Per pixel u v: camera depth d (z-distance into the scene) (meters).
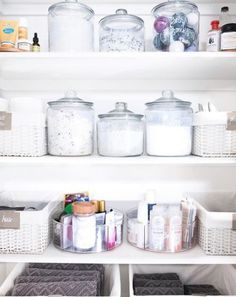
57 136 1.07
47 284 1.05
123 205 1.35
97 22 1.31
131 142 1.07
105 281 1.26
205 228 1.05
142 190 1.35
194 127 1.12
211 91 1.31
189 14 1.06
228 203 1.32
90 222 1.05
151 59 1.00
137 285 1.18
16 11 1.29
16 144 1.05
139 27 1.06
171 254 1.05
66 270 1.17
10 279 1.09
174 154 1.06
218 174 1.34
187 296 1.01
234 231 1.04
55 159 1.03
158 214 1.07
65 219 1.08
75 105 1.09
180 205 1.16
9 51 0.98
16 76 1.25
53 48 1.05
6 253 1.05
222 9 1.16
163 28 1.04
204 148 1.05
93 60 1.02
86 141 1.09
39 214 1.05
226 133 1.04
